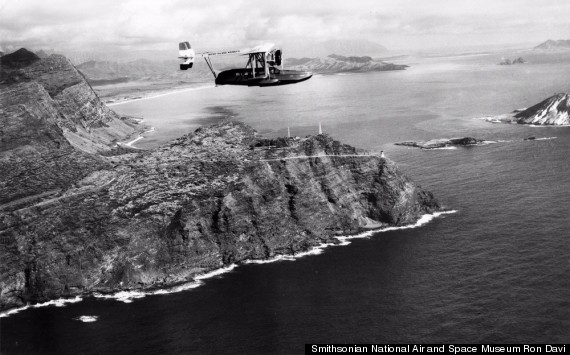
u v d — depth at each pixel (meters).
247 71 113.88
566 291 112.69
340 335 103.75
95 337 108.38
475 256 132.00
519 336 99.06
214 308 117.19
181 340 105.69
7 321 117.12
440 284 119.88
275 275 131.00
